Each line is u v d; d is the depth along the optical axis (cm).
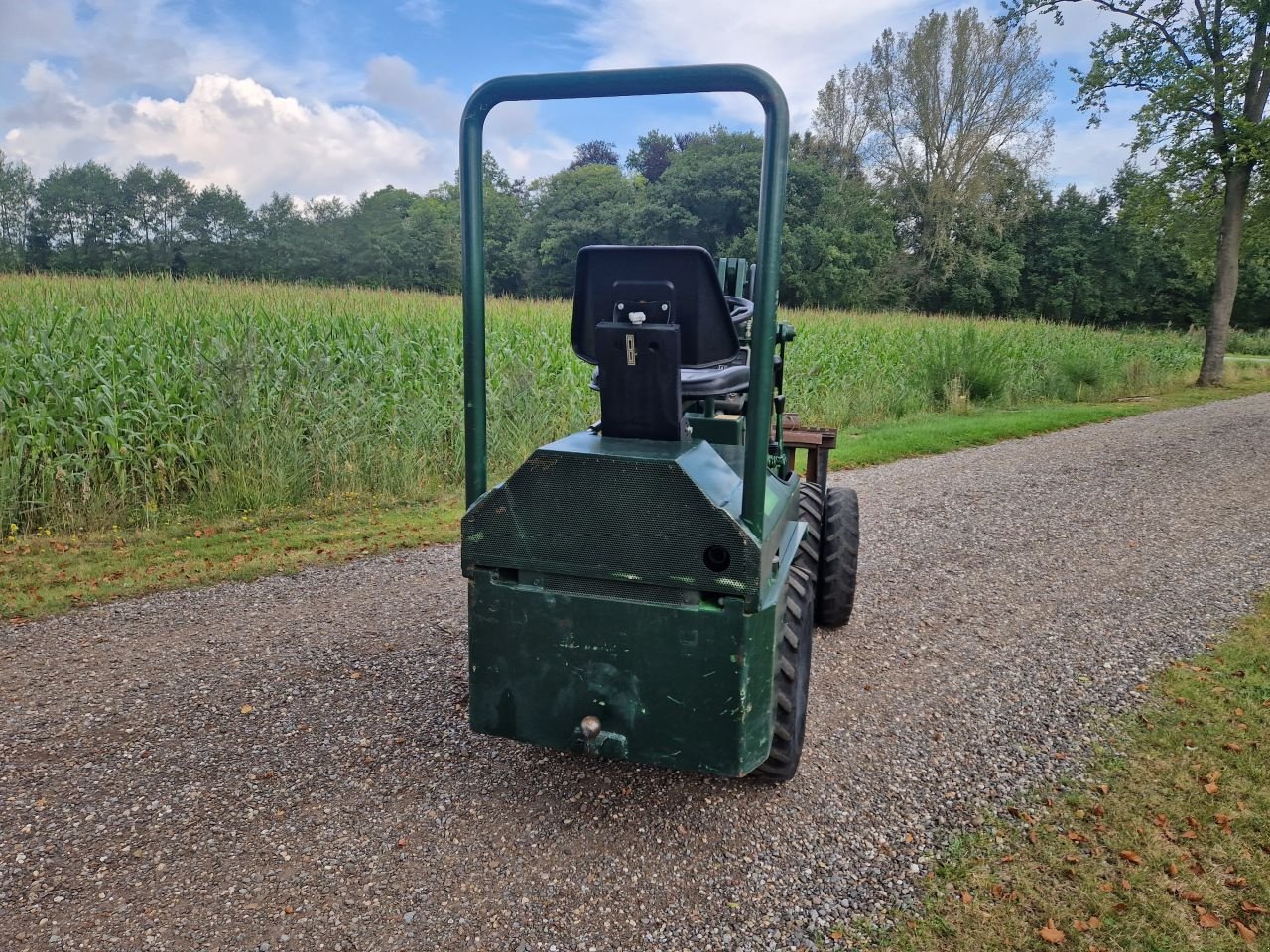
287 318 966
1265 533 684
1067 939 235
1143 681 403
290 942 227
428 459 798
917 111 4862
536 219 4953
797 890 254
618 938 232
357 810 288
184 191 4481
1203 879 261
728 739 235
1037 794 306
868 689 391
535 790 301
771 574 251
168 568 539
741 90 212
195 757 319
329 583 520
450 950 226
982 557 609
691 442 257
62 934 228
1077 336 2147
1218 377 1988
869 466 972
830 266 3972
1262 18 1730
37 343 732
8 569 528
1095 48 1922
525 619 248
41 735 333
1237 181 1894
